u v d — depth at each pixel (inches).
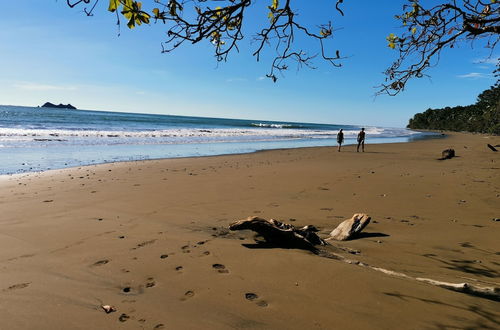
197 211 211.9
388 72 123.0
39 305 93.4
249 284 106.2
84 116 2472.9
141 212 205.0
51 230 164.9
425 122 5487.2
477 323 86.0
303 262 122.6
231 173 387.2
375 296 98.3
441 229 178.5
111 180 320.5
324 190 291.4
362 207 230.4
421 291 102.4
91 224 176.1
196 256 130.5
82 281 109.0
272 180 341.4
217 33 83.4
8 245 142.7
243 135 1429.6
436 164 516.7
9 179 311.7
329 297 97.7
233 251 135.7
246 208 223.3
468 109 3919.8
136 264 122.7
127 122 1983.3
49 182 301.7
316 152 753.0
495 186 307.6
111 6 59.9
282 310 90.9
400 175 385.1
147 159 523.5
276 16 85.4
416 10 109.0
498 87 1422.2
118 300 96.7
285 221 193.9
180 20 68.5
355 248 146.4
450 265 127.3
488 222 191.9
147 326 83.4
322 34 84.4
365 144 1132.5
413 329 82.7
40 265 122.0
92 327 82.9
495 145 1069.8
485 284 107.5
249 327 82.9
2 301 95.2
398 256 136.3
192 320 86.0
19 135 783.1
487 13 102.5
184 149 738.2
